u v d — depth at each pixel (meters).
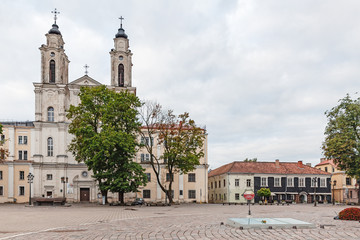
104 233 15.38
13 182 63.38
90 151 46.22
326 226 17.58
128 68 67.88
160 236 14.32
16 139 64.69
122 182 46.09
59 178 63.94
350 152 55.25
